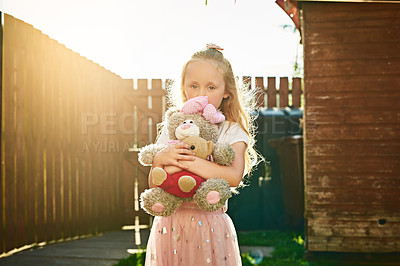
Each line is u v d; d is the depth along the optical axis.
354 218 4.90
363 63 4.94
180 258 2.00
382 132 4.89
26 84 5.16
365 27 4.95
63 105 5.98
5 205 4.84
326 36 4.99
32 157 5.30
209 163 1.89
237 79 2.26
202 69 2.07
